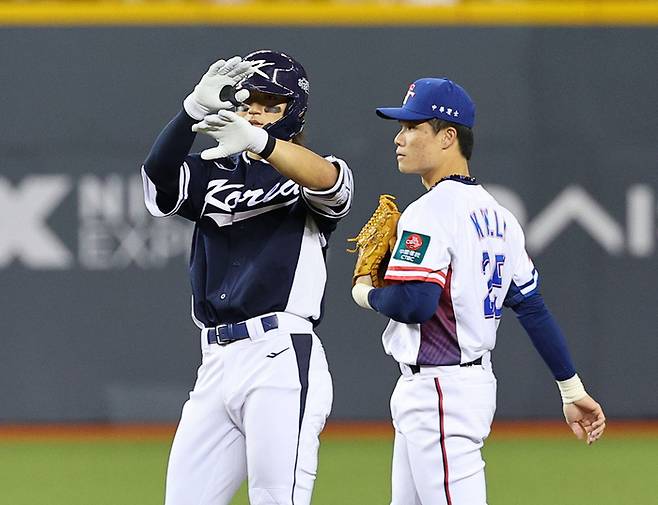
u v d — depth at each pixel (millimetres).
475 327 14102
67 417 33781
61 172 33469
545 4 33594
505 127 33656
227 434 14398
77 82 33406
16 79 33375
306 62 33438
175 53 33531
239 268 14328
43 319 33594
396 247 13992
